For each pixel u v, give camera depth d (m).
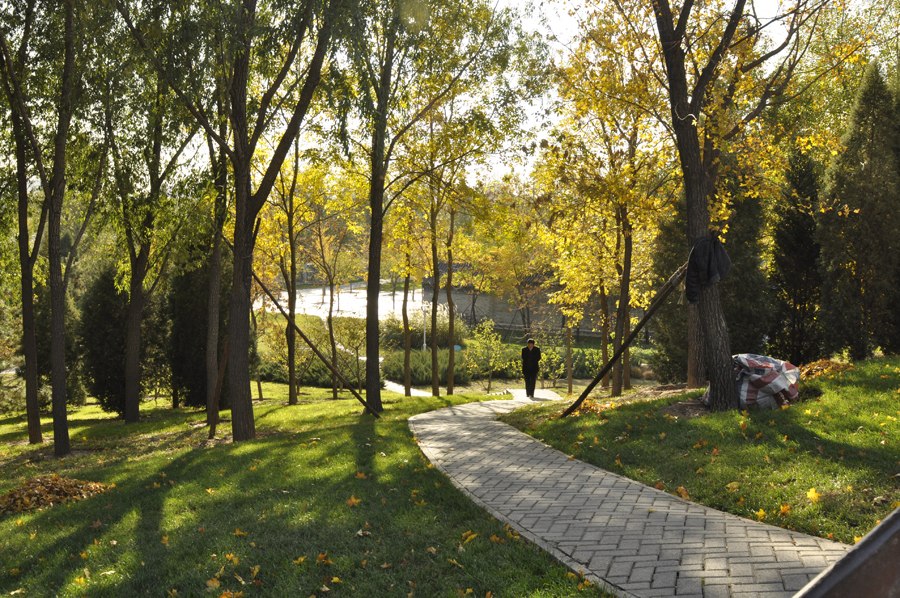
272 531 6.20
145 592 4.92
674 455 8.22
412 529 6.00
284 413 20.59
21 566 5.84
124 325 26.80
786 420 8.65
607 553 5.18
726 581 4.47
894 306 16.42
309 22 11.88
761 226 19.73
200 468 10.01
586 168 15.84
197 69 11.49
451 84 19.23
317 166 19.64
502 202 21.58
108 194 17.22
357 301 77.94
